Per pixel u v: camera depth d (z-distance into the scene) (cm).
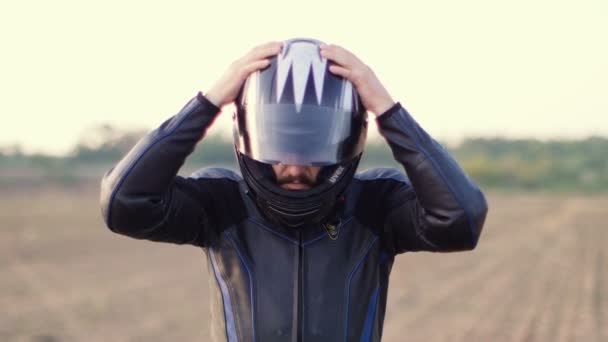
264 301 284
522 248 2114
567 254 1984
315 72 283
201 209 297
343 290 287
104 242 1922
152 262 1588
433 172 282
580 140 12862
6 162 5569
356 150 288
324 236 291
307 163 276
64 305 1114
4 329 955
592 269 1691
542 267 1712
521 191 7500
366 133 299
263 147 279
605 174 9500
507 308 1216
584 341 1005
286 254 288
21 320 1007
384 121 288
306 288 285
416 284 1423
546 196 6372
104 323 1002
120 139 7119
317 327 281
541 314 1173
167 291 1245
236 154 296
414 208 292
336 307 284
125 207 279
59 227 2283
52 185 4431
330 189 282
